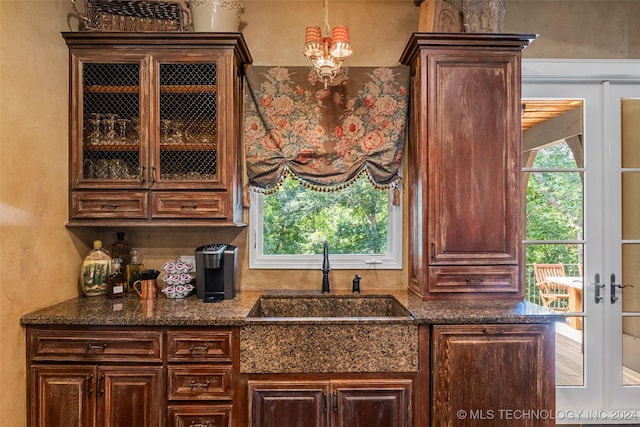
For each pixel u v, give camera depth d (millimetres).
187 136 1979
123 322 1633
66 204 1942
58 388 1638
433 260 1927
